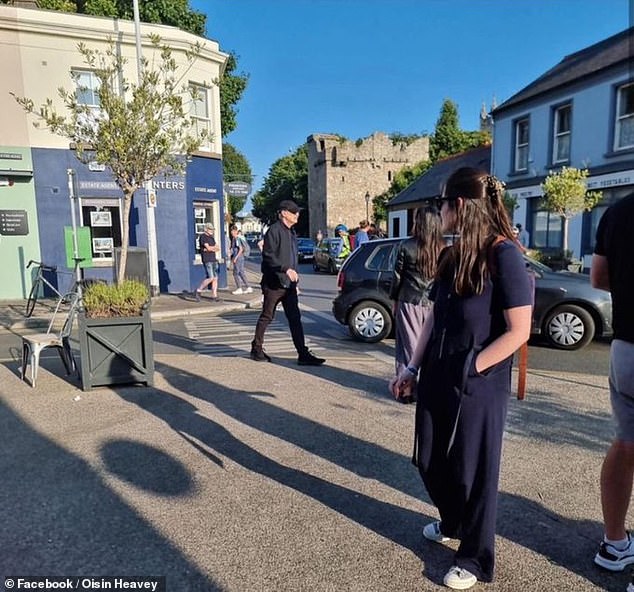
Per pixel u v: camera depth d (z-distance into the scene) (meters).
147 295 5.82
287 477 3.59
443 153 49.72
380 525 3.01
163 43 13.62
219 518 3.09
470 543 2.46
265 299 6.61
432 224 4.62
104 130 8.09
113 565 2.67
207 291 14.91
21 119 12.66
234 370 6.28
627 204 2.35
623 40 17.55
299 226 59.38
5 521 3.06
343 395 5.30
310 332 9.05
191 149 8.75
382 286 7.97
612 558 2.58
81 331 5.40
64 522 3.05
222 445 4.11
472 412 2.33
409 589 2.48
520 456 3.84
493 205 2.35
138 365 5.57
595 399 5.11
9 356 7.33
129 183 8.66
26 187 12.92
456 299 2.38
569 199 14.80
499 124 21.67
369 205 48.31
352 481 3.53
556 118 18.83
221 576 2.58
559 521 3.02
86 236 10.40
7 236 12.91
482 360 2.27
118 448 4.06
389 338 8.42
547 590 2.45
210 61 14.85
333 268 22.69
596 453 3.89
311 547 2.80
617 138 16.44
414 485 3.47
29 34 12.52
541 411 4.76
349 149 48.62
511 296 2.22
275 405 5.01
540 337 8.06
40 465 3.78
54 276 13.28
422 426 2.51
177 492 3.39
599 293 7.27
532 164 19.88
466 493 2.41
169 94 8.45
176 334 8.96
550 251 18.05
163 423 4.56
